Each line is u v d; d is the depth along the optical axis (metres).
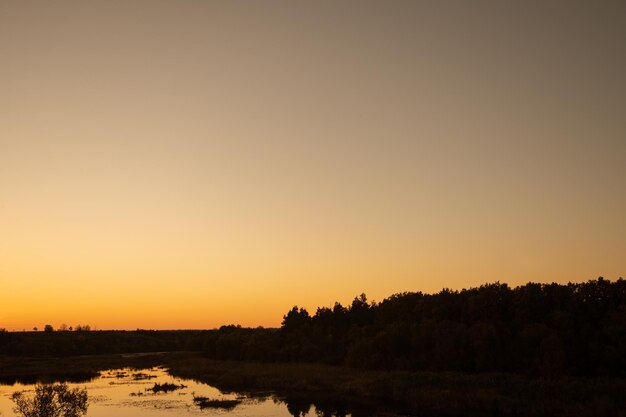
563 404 38.75
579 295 69.06
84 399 35.50
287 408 46.31
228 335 113.69
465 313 74.69
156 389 59.28
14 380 73.12
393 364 68.50
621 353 53.59
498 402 41.25
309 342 93.56
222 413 44.31
